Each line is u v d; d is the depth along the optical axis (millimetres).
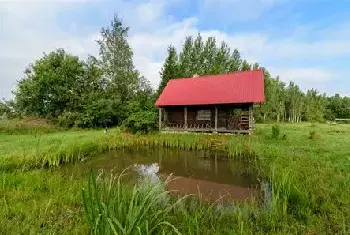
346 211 5641
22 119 29797
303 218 5652
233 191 8805
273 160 11516
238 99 22938
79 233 4637
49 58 35469
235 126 23672
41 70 34375
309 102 74250
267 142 16891
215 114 23812
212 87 26297
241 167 12375
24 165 10008
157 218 4738
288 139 18375
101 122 31609
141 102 26203
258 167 11492
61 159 12469
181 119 27203
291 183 7074
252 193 8445
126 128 24422
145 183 5996
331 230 5035
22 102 34438
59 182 7777
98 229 3654
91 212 3914
